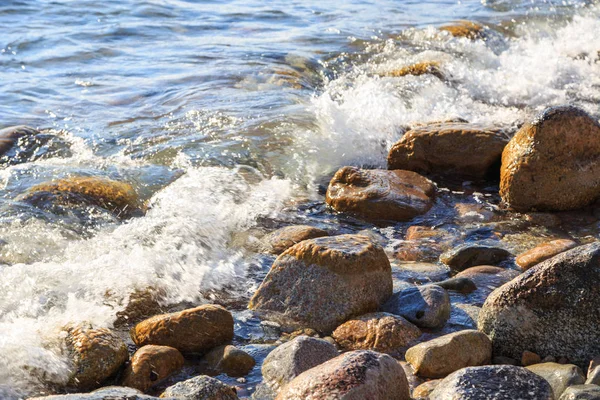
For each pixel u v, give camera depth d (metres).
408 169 7.61
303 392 3.57
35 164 7.40
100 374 4.22
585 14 14.84
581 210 6.75
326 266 4.90
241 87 10.12
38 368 4.18
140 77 10.52
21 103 9.34
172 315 4.60
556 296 4.32
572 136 6.66
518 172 6.76
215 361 4.38
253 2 15.70
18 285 5.16
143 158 7.75
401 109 9.12
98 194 6.66
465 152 7.43
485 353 4.31
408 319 4.75
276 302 4.98
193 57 11.52
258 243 6.14
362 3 15.81
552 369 4.03
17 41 12.20
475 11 15.20
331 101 9.23
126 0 15.25
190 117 8.91
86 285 5.21
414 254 5.96
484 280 5.38
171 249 5.85
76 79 10.39
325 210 6.88
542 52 12.11
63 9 14.40
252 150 8.03
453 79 10.40
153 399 3.61
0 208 6.34
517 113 9.31
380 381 3.61
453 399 3.60
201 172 7.40
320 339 4.30
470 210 6.82
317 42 12.48
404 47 12.27
